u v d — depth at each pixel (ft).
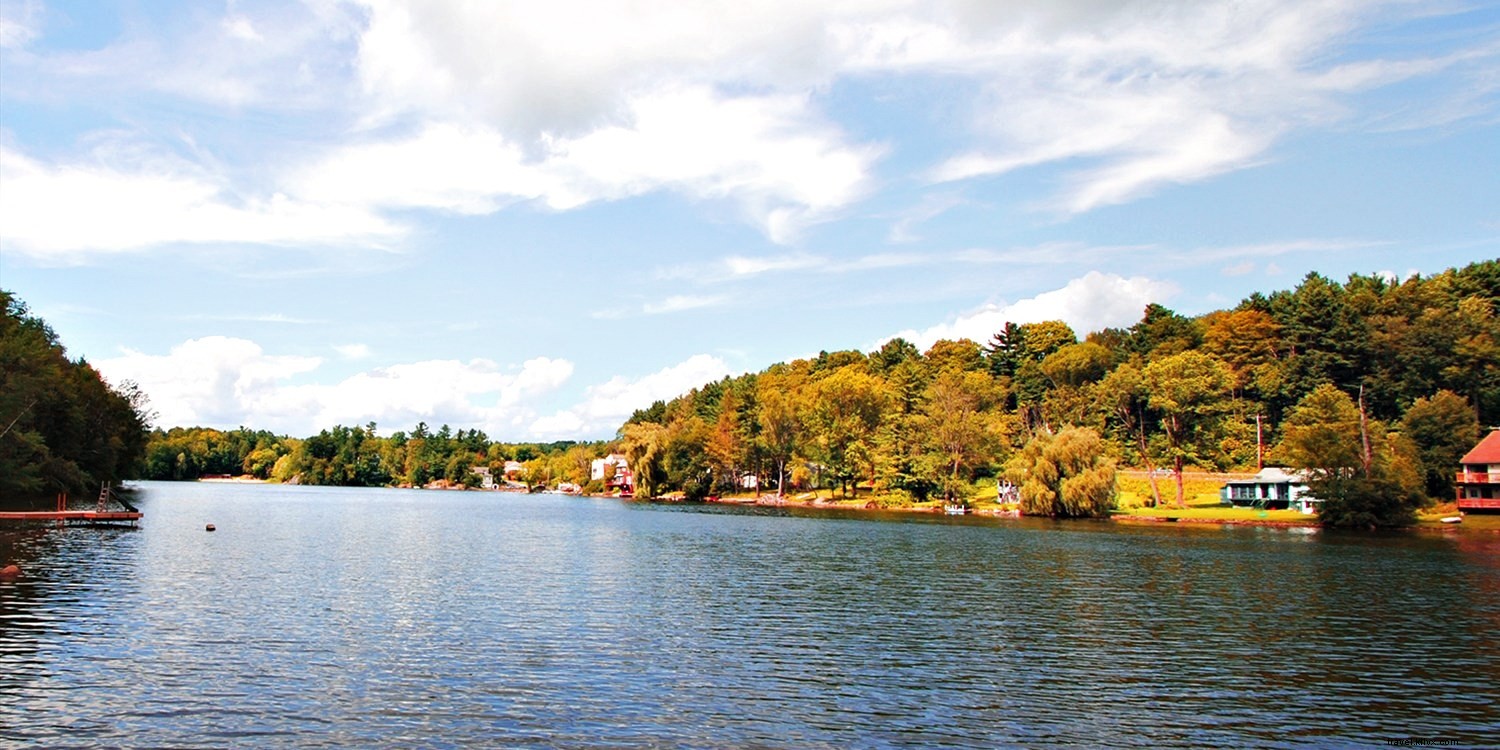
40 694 81.92
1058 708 85.05
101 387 394.73
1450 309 470.39
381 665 96.12
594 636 114.21
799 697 87.04
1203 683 94.63
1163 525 343.87
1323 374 485.15
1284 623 128.36
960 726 79.15
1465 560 213.25
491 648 105.70
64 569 164.86
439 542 253.65
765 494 616.39
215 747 69.51
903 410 585.22
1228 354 546.26
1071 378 614.75
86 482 331.36
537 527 326.85
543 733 74.59
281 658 98.22
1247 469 497.46
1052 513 403.75
